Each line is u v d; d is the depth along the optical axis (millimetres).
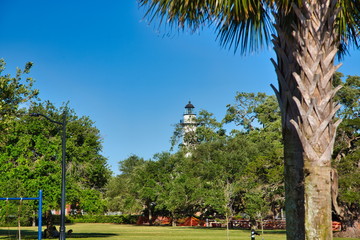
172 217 71938
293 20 7793
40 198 25984
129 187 73812
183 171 67062
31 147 37875
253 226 53969
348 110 50656
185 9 7820
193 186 62219
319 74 7414
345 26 8586
